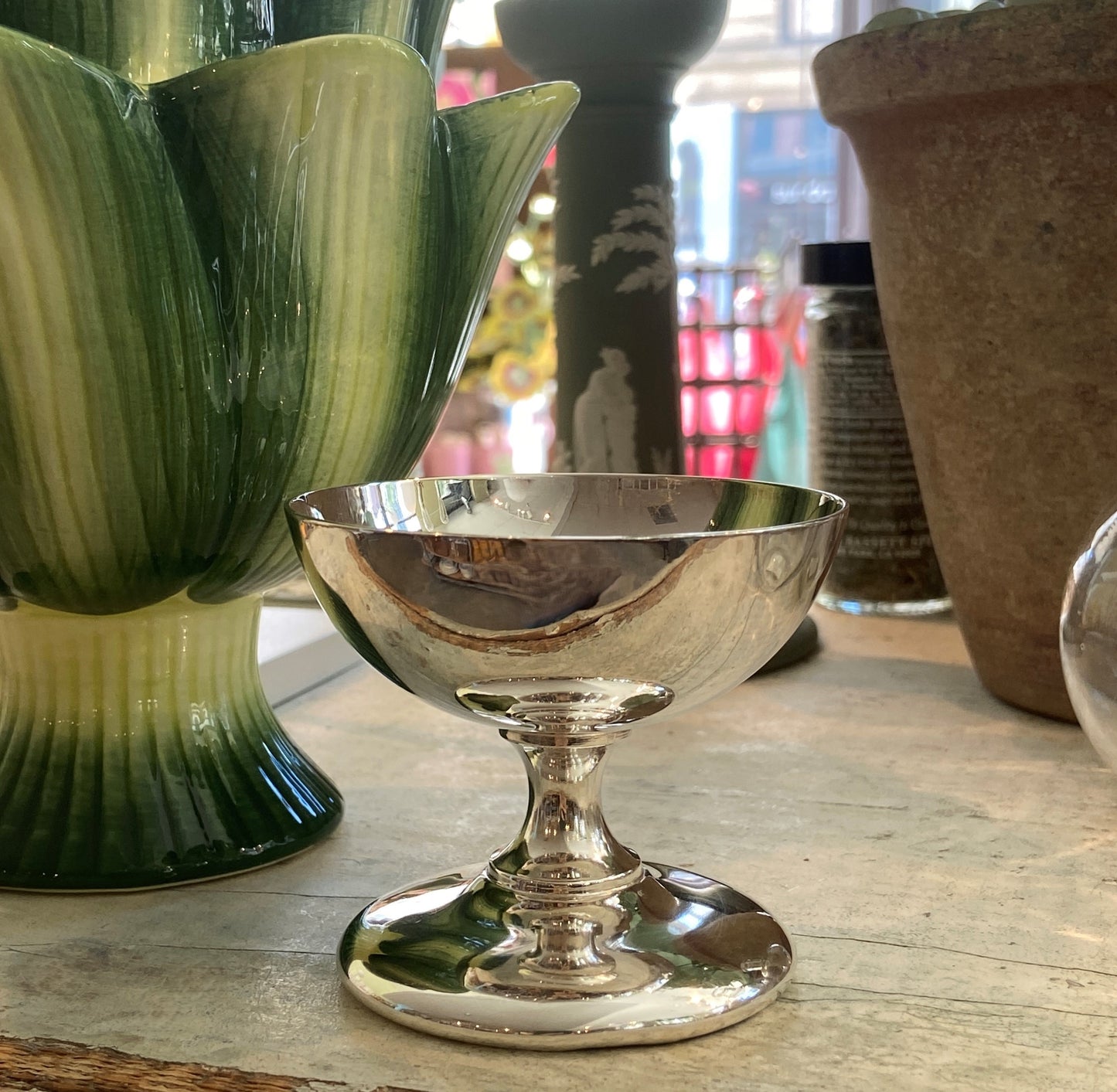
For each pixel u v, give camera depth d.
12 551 0.23
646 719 0.21
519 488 0.28
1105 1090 0.19
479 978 0.21
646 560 0.19
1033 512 0.33
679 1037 0.20
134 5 0.24
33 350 0.21
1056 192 0.29
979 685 0.39
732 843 0.28
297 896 0.25
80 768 0.26
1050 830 0.28
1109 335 0.30
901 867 0.26
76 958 0.23
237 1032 0.20
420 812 0.30
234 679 0.28
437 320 0.25
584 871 0.23
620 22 0.38
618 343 0.40
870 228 0.35
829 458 0.48
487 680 0.20
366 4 0.26
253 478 0.24
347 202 0.23
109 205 0.21
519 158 0.26
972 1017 0.21
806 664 0.42
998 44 0.29
